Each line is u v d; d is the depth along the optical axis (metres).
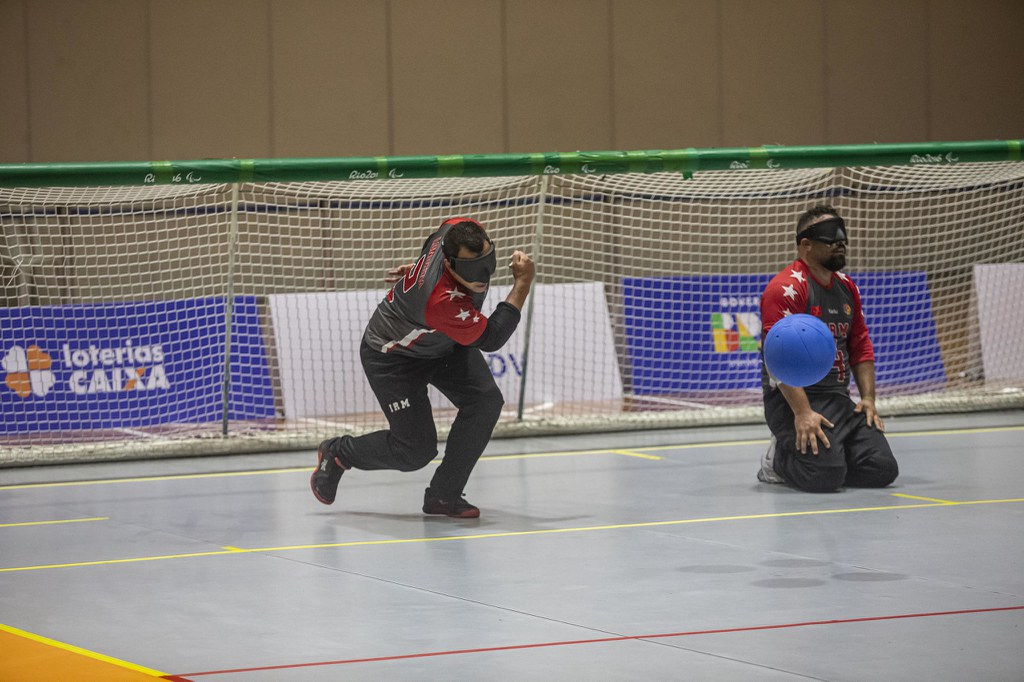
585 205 18.89
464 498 10.34
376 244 18.47
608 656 5.87
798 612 6.66
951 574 7.49
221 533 9.18
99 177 11.30
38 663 5.88
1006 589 7.11
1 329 14.16
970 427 14.38
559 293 15.65
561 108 20.84
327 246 18.22
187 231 17.97
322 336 15.20
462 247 8.59
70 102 19.14
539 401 15.41
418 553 8.33
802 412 10.23
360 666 5.77
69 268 16.80
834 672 5.58
